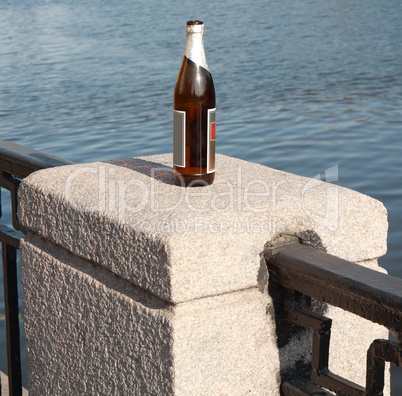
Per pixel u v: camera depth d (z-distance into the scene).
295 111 18.52
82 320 1.79
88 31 39.47
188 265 1.44
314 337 1.55
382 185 11.83
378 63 27.88
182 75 1.78
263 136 15.61
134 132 16.19
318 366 1.55
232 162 2.06
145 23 43.56
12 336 2.39
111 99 20.53
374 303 1.30
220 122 17.17
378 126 16.61
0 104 20.05
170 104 19.59
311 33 38.72
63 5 56.69
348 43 34.41
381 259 8.50
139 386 1.62
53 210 1.81
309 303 1.62
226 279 1.50
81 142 15.41
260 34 37.97
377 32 38.94
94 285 1.71
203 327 1.51
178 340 1.48
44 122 17.55
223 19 46.03
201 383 1.53
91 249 1.68
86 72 25.64
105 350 1.72
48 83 23.44
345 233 1.64
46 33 38.59
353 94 21.30
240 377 1.59
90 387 1.81
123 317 1.63
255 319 1.58
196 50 1.76
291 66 27.22
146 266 1.50
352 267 1.42
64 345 1.89
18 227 2.26
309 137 15.50
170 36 36.59
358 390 1.45
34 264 1.96
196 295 1.47
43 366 2.00
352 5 54.91
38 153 2.20
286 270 1.50
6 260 2.31
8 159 2.21
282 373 1.65
